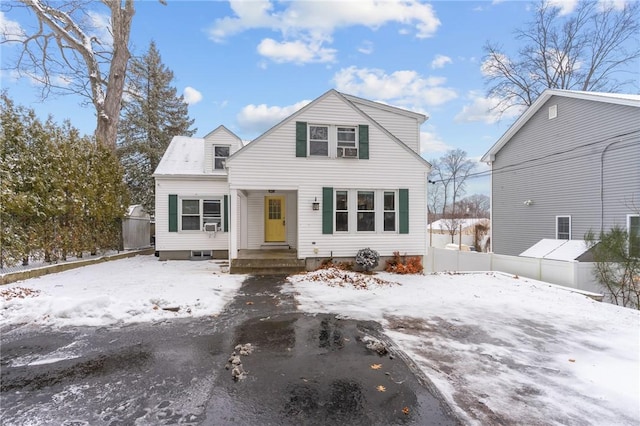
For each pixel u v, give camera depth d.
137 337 4.62
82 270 9.92
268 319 5.52
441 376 3.53
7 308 5.55
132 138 22.14
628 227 10.17
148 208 21.59
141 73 23.11
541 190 13.63
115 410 2.84
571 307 6.32
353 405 2.96
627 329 5.10
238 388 3.24
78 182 10.47
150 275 9.15
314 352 4.17
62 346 4.27
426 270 11.34
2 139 8.42
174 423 2.67
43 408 2.86
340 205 10.36
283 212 12.62
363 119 10.44
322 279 8.68
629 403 3.02
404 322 5.39
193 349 4.22
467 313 5.92
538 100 13.41
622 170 10.50
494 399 3.07
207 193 13.16
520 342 4.54
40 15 13.30
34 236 9.04
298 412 2.84
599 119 11.25
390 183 10.56
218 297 6.86
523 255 11.24
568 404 2.99
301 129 10.09
